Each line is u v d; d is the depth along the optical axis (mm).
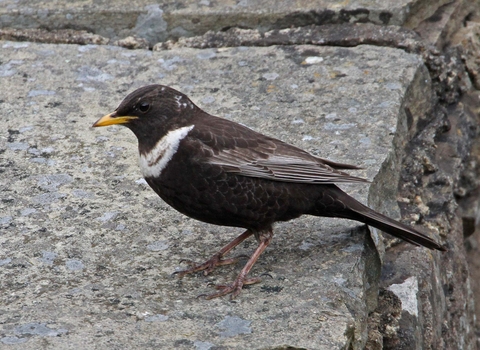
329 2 14031
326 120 11648
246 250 9242
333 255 8992
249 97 12305
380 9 13711
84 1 14422
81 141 11258
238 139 8750
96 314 8000
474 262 14109
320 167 8734
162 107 8773
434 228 11367
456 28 14945
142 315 8000
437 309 10586
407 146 12234
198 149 8594
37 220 9633
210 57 13352
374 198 10273
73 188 10258
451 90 13727
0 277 8602
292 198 8773
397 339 9461
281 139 11242
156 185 8852
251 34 13875
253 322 7910
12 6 14375
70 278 8625
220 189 8625
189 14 14000
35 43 13773
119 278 8656
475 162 13570
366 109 11836
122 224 9602
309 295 8320
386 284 10055
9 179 10398
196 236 9469
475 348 12531
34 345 7449
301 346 7559
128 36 14180
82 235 9375
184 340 7602
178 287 8531
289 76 12758
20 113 11891
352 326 7984
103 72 12992
